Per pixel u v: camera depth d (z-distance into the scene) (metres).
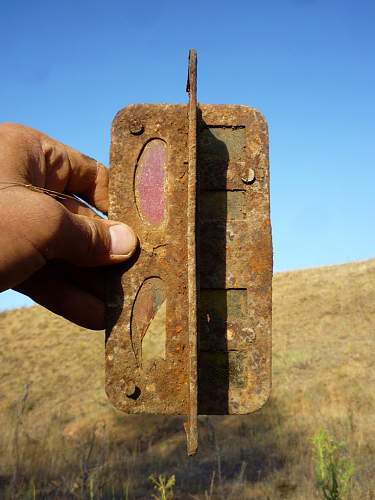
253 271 0.22
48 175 0.26
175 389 0.21
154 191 0.22
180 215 0.22
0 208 0.21
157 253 0.22
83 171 0.28
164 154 0.22
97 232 0.21
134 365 0.21
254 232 0.22
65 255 0.22
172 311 0.22
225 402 0.21
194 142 0.19
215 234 0.22
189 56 0.20
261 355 0.22
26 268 0.21
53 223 0.21
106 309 0.22
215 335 0.22
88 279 0.27
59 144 0.26
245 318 0.22
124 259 0.22
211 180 0.22
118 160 0.22
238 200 0.22
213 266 0.22
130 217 0.22
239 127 0.23
